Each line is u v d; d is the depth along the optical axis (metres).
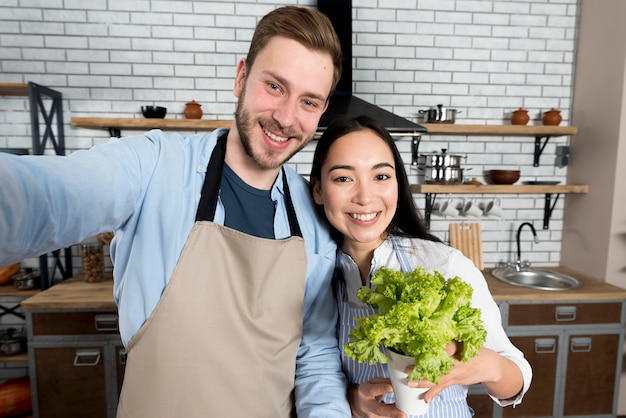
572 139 2.67
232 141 0.92
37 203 0.52
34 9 2.35
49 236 0.56
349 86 2.38
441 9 2.57
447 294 0.68
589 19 2.53
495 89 2.65
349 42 2.35
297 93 0.81
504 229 2.71
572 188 2.47
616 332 2.15
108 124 2.19
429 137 2.63
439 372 0.63
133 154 0.80
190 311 0.80
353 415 0.99
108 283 2.23
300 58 0.79
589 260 2.50
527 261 2.63
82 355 1.95
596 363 2.16
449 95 2.62
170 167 0.84
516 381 0.80
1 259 0.49
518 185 2.46
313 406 0.93
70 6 2.37
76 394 1.97
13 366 2.42
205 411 0.81
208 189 0.86
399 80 2.58
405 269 0.95
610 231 2.35
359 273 1.02
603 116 2.41
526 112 2.51
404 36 2.56
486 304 0.90
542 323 2.12
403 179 1.04
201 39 2.46
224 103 2.50
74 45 2.39
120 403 0.83
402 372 0.70
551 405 2.16
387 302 0.71
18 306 2.45
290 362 0.96
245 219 0.93
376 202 0.89
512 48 2.63
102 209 0.68
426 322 0.64
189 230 0.83
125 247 0.84
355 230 0.91
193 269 0.81
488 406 2.15
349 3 2.33
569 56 2.67
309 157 2.56
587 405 2.17
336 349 1.06
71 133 2.42
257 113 0.82
